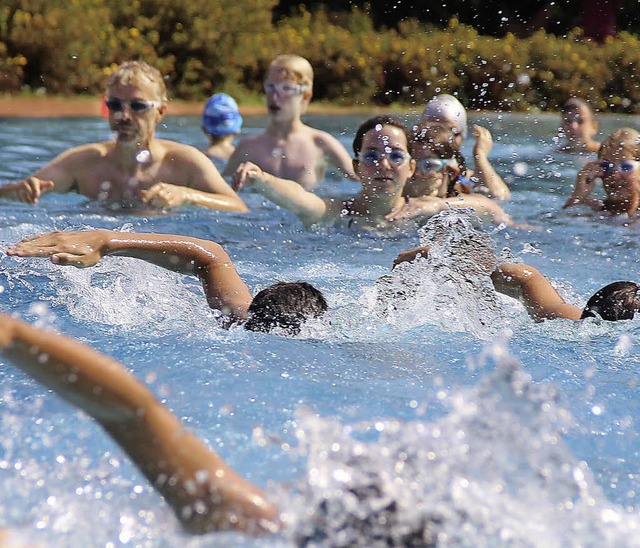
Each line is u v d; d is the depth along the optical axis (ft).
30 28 101.65
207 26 110.32
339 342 21.13
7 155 55.93
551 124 84.12
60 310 23.68
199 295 25.02
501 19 129.08
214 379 18.38
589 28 119.75
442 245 25.63
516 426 11.19
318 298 22.76
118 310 23.59
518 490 10.43
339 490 9.95
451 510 9.86
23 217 37.32
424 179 40.70
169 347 20.48
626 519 11.37
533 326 23.16
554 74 106.22
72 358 9.81
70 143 62.13
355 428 15.71
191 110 95.14
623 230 38.78
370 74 107.65
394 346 21.12
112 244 23.44
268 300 22.20
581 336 22.38
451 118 41.52
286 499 10.19
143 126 41.45
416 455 10.63
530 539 9.86
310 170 49.60
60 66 103.04
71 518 12.03
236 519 10.07
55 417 15.90
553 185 50.60
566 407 17.56
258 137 50.90
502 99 105.91
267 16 117.50
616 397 18.22
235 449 14.66
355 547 9.48
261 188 38.37
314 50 109.40
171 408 16.70
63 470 13.67
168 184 41.63
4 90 100.89
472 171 47.32
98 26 107.14
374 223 38.91
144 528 11.59
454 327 22.71
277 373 18.83
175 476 10.21
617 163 42.27
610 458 15.23
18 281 26.37
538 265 32.53
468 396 11.55
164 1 110.11
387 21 132.05
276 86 50.03
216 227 37.47
